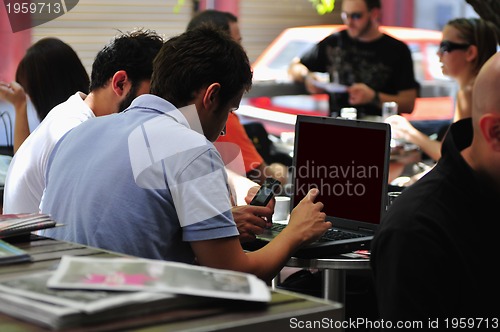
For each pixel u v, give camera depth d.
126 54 4.39
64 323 2.03
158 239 3.46
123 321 2.10
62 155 3.76
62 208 3.65
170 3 11.43
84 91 5.70
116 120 3.73
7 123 6.88
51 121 4.41
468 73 7.21
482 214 2.74
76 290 2.16
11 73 8.48
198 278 2.34
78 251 2.81
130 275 2.29
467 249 2.73
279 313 2.22
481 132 2.76
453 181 2.76
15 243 2.93
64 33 9.90
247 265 3.53
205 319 2.15
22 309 2.10
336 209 4.45
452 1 15.95
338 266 3.93
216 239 3.41
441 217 2.72
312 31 12.32
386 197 4.31
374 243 2.83
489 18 5.86
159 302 2.17
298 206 3.95
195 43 3.66
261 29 13.14
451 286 2.72
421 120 11.16
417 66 12.20
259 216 4.08
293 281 4.81
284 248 3.75
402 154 7.15
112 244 3.43
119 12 10.60
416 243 2.69
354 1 9.09
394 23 15.70
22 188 4.43
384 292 2.75
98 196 3.50
